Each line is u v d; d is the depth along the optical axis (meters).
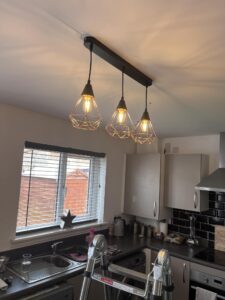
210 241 2.89
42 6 0.87
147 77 1.42
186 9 0.85
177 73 1.36
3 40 1.10
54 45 1.13
